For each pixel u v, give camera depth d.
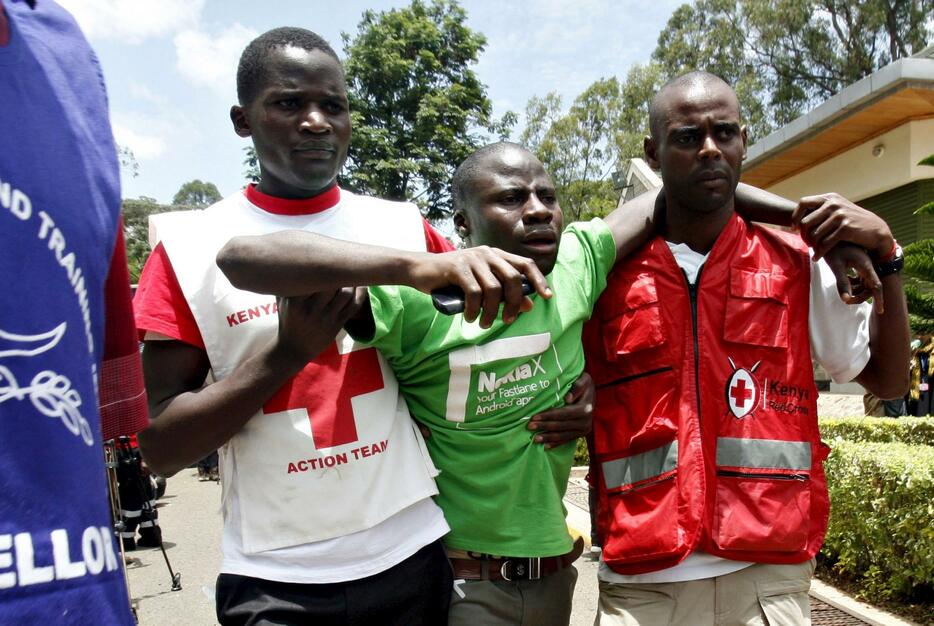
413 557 1.97
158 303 1.91
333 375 1.95
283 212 2.07
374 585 1.90
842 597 4.38
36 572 0.77
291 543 1.86
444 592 2.03
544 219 2.04
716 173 2.18
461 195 2.20
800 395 2.29
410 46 19.53
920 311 6.43
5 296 0.79
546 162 30.80
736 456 2.21
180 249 1.95
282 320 1.73
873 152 11.34
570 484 8.34
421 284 1.53
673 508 2.18
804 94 27.77
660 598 2.22
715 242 2.34
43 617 0.77
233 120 2.14
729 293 2.30
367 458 1.92
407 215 2.23
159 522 9.22
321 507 1.87
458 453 2.07
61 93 0.92
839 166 12.37
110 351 1.23
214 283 1.93
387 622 1.93
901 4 26.09
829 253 2.11
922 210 6.99
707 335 2.29
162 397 1.89
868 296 2.10
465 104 19.97
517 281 1.50
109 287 1.20
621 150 28.70
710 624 2.20
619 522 2.27
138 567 6.74
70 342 0.85
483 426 2.06
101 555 0.85
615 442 2.33
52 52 0.94
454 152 19.09
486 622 2.02
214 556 7.14
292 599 1.84
